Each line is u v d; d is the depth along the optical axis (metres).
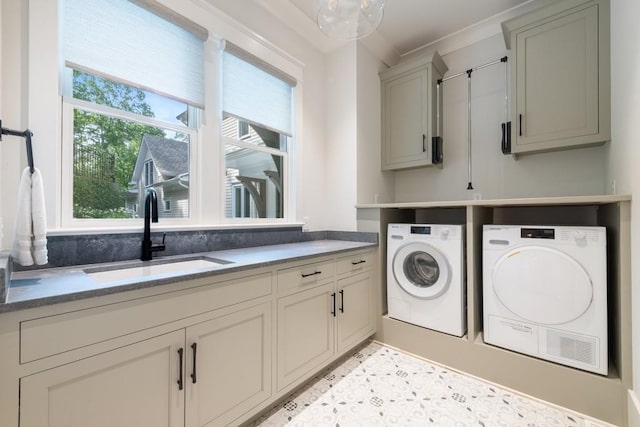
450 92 2.96
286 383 1.60
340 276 2.04
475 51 2.83
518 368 1.77
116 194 1.63
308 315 1.76
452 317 2.06
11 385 0.79
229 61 2.11
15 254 1.03
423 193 3.10
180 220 1.86
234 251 1.94
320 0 1.68
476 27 2.72
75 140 1.47
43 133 1.30
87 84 1.51
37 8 1.29
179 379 1.14
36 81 1.28
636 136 1.44
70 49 1.39
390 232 2.42
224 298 1.30
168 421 1.11
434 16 2.57
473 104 2.82
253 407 1.42
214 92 2.01
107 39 1.51
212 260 1.64
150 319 1.06
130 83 1.59
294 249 2.04
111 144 1.61
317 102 2.85
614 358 1.66
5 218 1.20
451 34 2.83
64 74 1.41
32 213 1.05
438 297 2.13
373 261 2.44
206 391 1.23
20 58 1.25
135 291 1.02
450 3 2.41
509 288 1.83
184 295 1.16
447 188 2.96
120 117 1.62
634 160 1.46
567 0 2.04
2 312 0.77
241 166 2.28
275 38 2.43
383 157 3.01
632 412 1.40
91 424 0.93
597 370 1.56
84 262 1.39
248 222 2.29
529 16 2.18
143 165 1.73
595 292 1.58
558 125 2.09
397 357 2.20
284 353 1.59
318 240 2.75
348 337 2.11
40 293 0.87
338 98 2.83
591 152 2.24
